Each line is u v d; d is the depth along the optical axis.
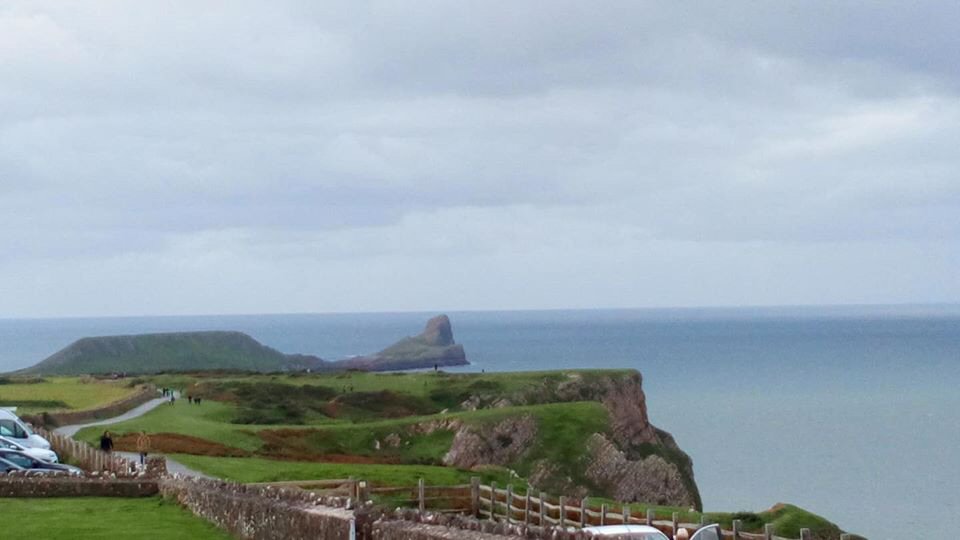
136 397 112.38
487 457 94.75
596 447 98.12
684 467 120.31
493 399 125.06
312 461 78.44
